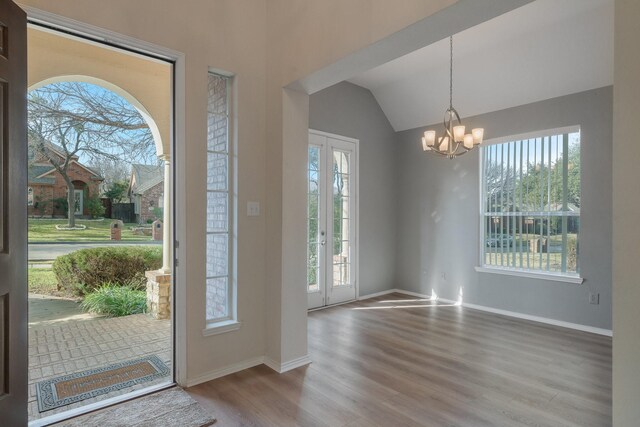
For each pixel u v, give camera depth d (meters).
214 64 2.68
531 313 4.41
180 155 2.51
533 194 4.45
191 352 2.57
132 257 5.88
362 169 5.43
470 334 3.81
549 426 2.13
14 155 1.72
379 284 5.69
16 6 1.74
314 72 2.55
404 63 4.58
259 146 2.96
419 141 5.60
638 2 1.28
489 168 4.87
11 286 1.70
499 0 1.69
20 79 1.77
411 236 5.71
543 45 3.84
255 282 2.94
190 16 2.56
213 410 2.25
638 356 1.28
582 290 4.02
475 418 2.21
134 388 2.55
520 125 4.51
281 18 2.83
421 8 1.88
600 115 3.89
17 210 1.75
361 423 2.13
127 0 2.28
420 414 2.24
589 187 3.98
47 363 2.99
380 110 5.71
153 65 4.07
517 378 2.76
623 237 1.31
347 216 5.29
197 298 2.59
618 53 1.32
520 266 4.56
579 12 3.40
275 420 2.15
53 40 3.45
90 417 2.14
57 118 5.63
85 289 5.51
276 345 2.87
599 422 2.18
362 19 2.20
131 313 4.66
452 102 4.97
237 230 2.83
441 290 5.33
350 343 3.51
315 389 2.54
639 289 1.27
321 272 4.93
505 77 4.34
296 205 2.93
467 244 5.04
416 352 3.28
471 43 4.04
